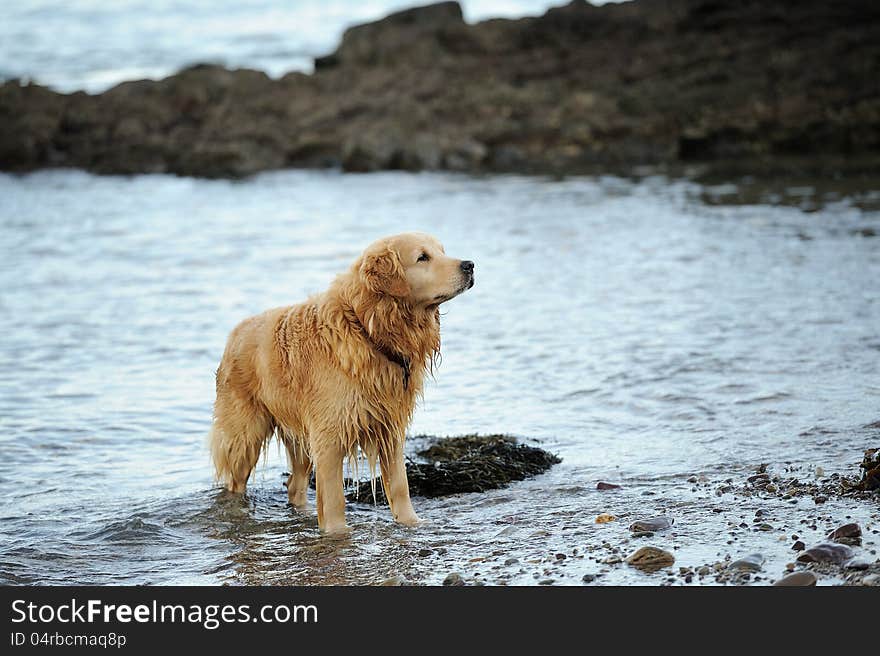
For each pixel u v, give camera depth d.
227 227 25.22
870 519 7.49
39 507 9.02
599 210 25.47
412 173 35.84
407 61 47.94
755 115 35.22
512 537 7.78
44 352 14.28
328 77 47.22
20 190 33.94
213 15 102.62
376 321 7.82
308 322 8.24
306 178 35.56
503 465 9.33
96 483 9.60
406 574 7.20
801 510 7.81
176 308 16.73
